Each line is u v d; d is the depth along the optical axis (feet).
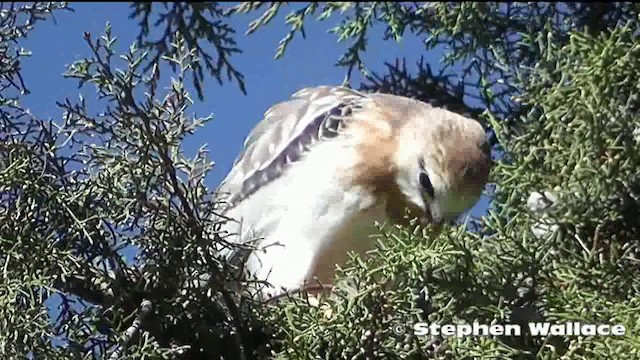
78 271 33.40
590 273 34.40
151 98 33.01
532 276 33.60
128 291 33.91
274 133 45.27
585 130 35.83
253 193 43.75
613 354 31.07
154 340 33.12
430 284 33.17
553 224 36.35
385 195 42.73
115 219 33.58
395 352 32.68
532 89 38.99
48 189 33.06
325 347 32.76
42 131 33.55
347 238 42.37
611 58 35.78
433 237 34.78
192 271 33.81
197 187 33.47
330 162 43.11
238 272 34.14
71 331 32.83
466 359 32.35
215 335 34.68
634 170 35.73
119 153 33.35
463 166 42.96
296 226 42.39
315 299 37.32
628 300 33.14
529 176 37.04
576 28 45.32
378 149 43.14
